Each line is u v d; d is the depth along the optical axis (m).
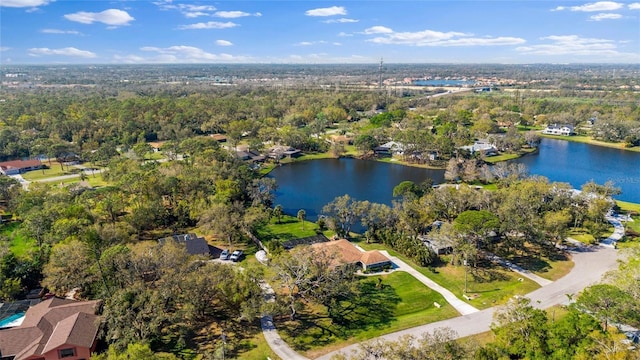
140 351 42.91
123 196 96.31
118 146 178.88
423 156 161.50
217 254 80.94
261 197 111.50
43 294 64.31
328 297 63.78
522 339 45.84
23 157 163.38
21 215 92.31
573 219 91.81
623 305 48.84
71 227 73.69
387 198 121.25
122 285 58.09
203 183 106.44
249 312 53.56
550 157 167.38
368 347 44.59
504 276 71.31
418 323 57.59
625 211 102.75
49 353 47.53
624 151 176.75
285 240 88.00
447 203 94.31
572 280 68.94
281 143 184.62
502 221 81.94
